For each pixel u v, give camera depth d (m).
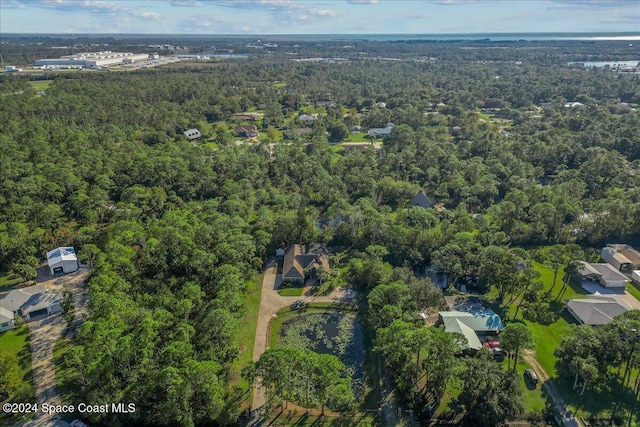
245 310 78.69
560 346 66.12
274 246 101.38
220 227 94.19
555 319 78.50
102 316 64.06
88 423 55.28
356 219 104.31
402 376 63.06
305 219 104.25
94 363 54.56
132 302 70.88
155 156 143.12
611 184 134.38
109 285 72.12
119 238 88.56
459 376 58.59
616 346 61.91
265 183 135.25
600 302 78.44
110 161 138.00
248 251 90.50
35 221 102.00
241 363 67.31
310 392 59.91
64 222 107.25
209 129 199.00
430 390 62.72
